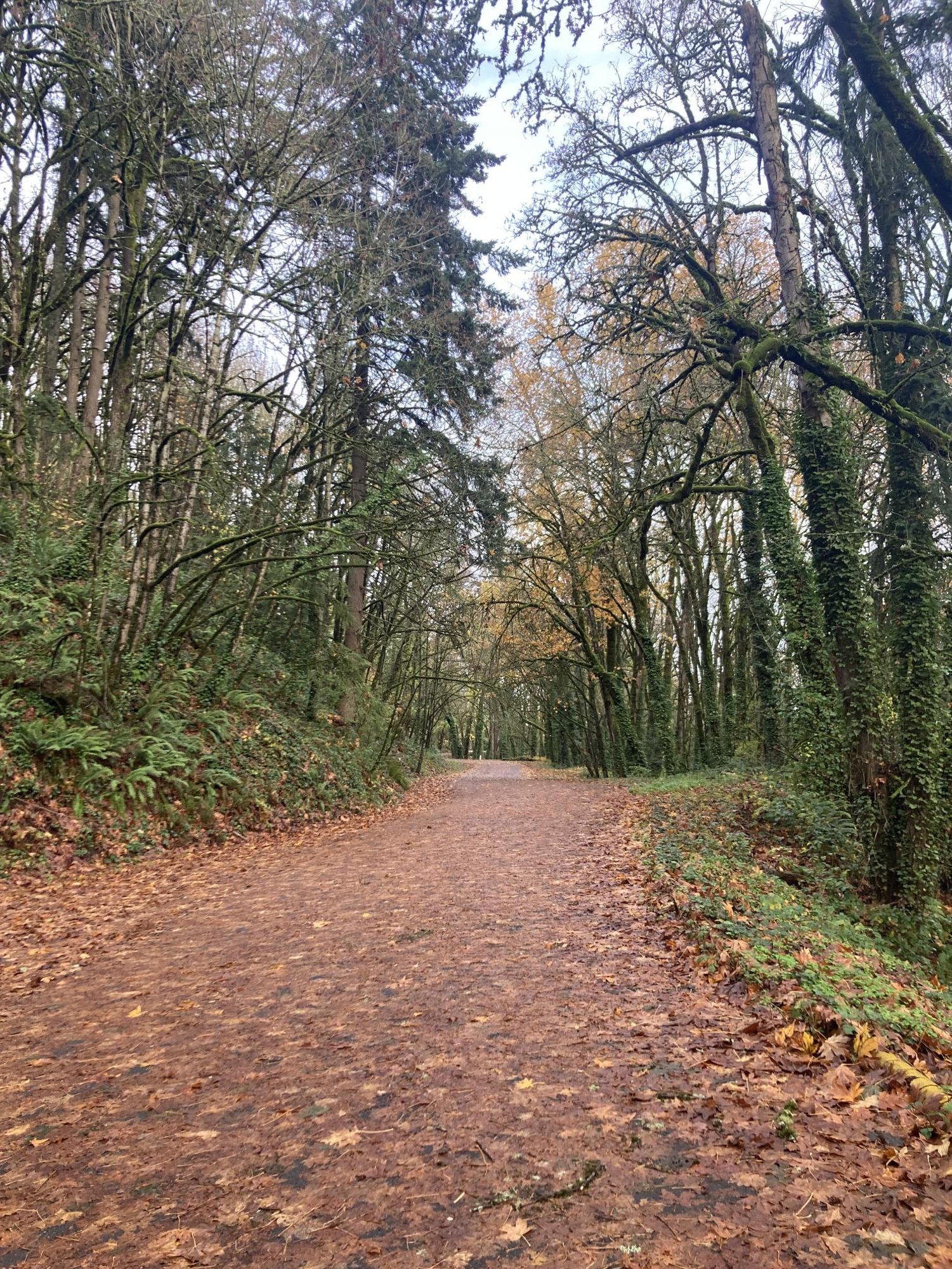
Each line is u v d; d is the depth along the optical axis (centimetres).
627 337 1369
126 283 1436
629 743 2684
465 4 759
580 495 2439
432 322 1558
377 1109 349
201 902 821
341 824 1407
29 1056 438
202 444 1214
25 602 1110
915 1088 321
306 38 1238
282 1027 461
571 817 1438
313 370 1434
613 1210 262
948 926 984
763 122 1209
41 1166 316
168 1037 455
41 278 1456
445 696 3061
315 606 1672
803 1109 320
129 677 1194
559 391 2139
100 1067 416
